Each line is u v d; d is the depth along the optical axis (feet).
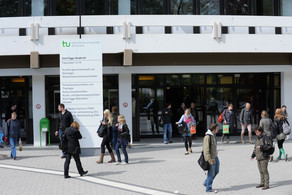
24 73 51.65
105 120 38.52
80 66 41.75
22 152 46.14
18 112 57.31
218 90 59.57
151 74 58.49
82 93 41.91
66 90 41.78
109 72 52.19
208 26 51.52
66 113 40.52
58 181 30.01
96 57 41.75
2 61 51.37
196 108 59.41
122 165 36.76
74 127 31.48
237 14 54.44
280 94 57.21
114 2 52.31
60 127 40.34
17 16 51.83
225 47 51.37
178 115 58.70
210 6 53.88
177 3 53.36
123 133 37.17
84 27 50.21
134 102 55.06
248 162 37.35
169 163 37.35
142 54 52.26
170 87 59.41
